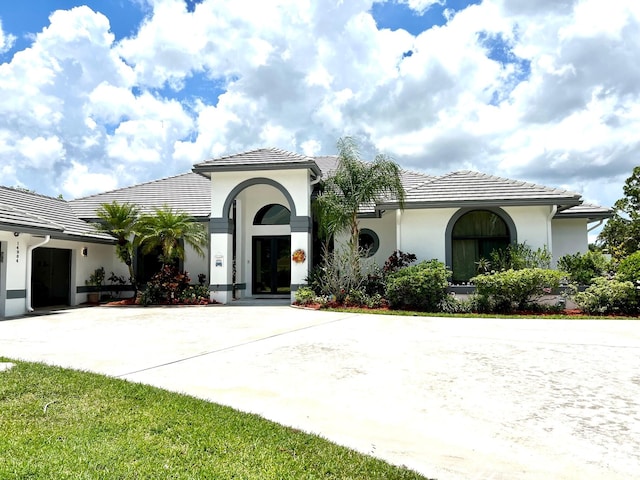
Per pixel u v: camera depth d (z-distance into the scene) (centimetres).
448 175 1903
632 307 1415
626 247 2611
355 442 448
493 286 1465
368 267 1883
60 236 1683
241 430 465
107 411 512
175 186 2459
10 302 1513
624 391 610
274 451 419
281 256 2159
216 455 409
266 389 620
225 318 1402
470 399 577
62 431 451
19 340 1009
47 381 621
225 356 828
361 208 1959
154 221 1844
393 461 407
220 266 1888
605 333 1080
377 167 1703
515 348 898
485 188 1756
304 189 1838
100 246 2095
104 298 2112
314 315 1469
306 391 611
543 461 406
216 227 1891
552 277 1429
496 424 493
